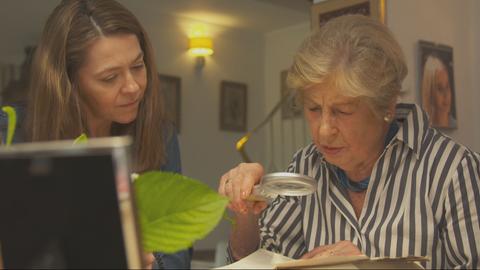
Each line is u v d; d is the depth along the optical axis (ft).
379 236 2.80
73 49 3.15
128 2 10.60
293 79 2.56
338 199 3.06
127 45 3.18
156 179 1.44
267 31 13.21
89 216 1.21
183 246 1.46
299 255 3.17
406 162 2.87
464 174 2.68
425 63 6.45
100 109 3.30
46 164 1.20
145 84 3.34
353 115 2.53
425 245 2.71
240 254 2.97
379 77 2.43
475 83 7.16
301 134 12.31
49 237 1.24
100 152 1.16
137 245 1.21
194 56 11.87
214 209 1.47
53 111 3.24
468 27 7.19
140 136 3.42
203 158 11.95
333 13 6.53
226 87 12.48
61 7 3.29
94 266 1.23
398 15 6.25
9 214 1.26
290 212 3.22
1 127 2.09
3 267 1.29
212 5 11.32
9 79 7.20
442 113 6.65
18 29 7.66
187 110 11.71
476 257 2.51
